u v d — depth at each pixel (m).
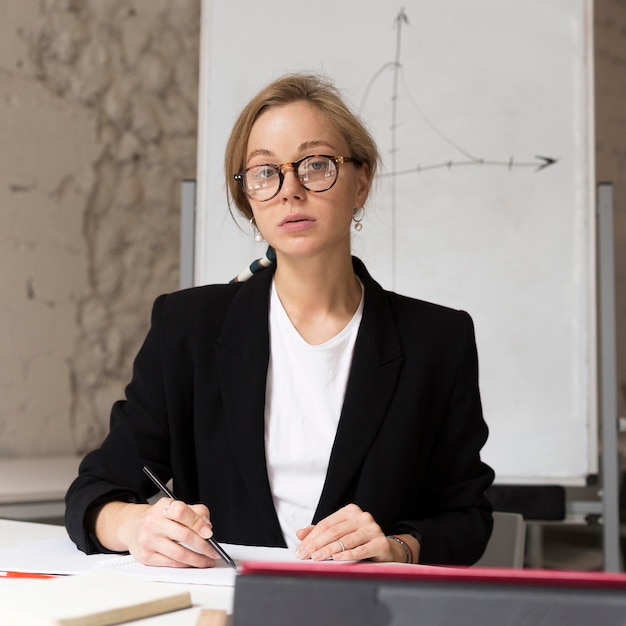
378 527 1.21
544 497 2.65
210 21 2.88
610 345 2.70
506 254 2.75
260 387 1.49
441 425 1.60
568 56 2.77
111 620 0.83
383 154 2.81
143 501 1.34
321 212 1.40
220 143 2.84
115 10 3.64
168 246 3.80
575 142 2.75
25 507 2.49
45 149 3.39
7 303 3.26
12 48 3.30
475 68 2.80
